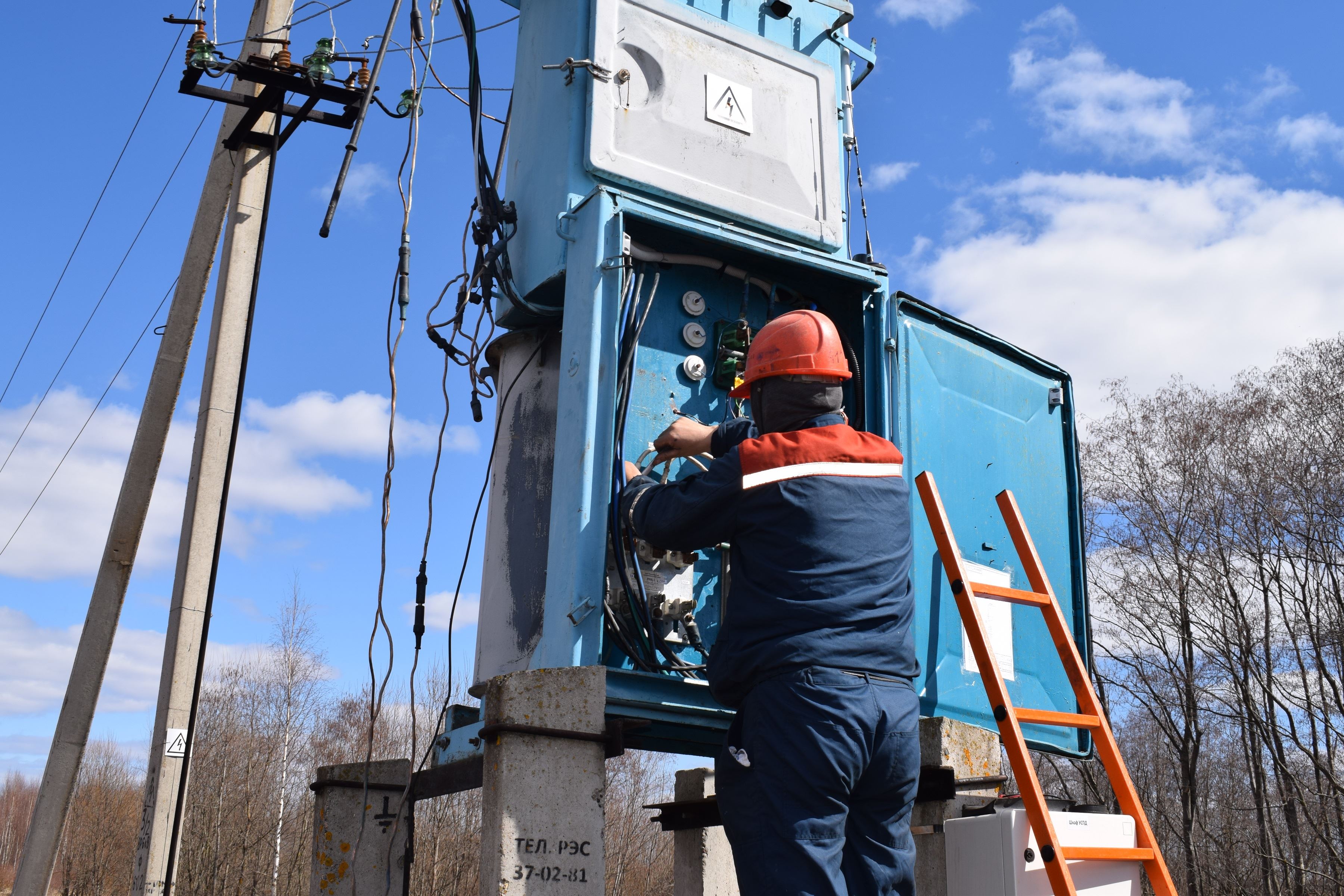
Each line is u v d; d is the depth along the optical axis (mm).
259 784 32656
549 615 3512
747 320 4348
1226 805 27391
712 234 3973
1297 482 26391
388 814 4195
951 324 4730
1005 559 4730
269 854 31938
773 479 2746
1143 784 28516
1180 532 26906
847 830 2688
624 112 4066
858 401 4344
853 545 2727
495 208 4352
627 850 34781
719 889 4801
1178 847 27375
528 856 2795
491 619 4270
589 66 4051
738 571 2785
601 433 3561
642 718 3410
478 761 3422
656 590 3709
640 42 4168
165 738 7852
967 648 4445
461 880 27922
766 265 4281
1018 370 5074
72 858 39406
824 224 4438
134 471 8930
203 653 8039
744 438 3191
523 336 4449
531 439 4305
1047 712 3248
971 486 4660
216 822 31531
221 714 33750
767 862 2473
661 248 4113
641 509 3000
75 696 9078
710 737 3812
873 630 2688
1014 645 4648
